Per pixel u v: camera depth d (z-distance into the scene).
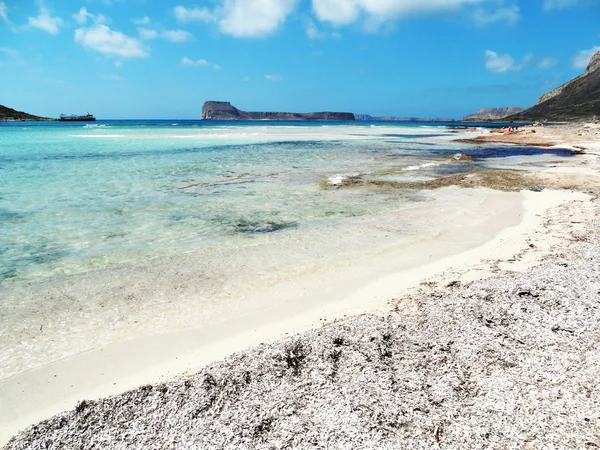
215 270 8.73
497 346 5.52
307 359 5.29
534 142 41.62
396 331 6.02
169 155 27.89
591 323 5.88
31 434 4.22
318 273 8.62
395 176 20.28
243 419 4.29
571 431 3.96
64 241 10.36
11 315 6.84
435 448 3.88
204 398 4.60
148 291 7.74
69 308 7.10
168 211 13.36
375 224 12.15
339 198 15.57
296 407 4.44
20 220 12.04
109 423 4.34
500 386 4.73
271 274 8.55
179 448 3.96
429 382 4.87
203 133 54.47
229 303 7.32
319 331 6.01
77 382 5.26
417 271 8.70
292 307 7.20
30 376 5.36
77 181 17.94
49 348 5.97
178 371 5.44
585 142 40.34
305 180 19.02
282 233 11.27
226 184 17.92
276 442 3.98
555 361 5.10
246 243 10.43
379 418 4.25
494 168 23.23
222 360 5.42
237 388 4.77
